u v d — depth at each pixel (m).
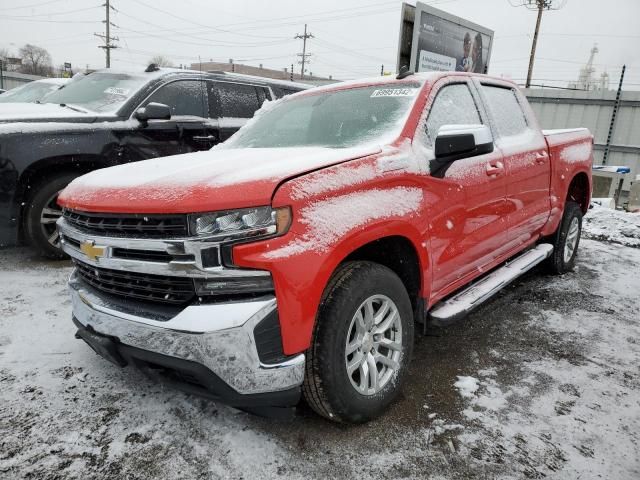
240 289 1.91
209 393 2.03
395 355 2.45
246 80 6.22
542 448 2.19
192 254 1.90
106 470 2.02
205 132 5.55
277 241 1.91
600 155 21.27
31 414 2.38
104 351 2.21
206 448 2.16
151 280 2.05
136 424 2.32
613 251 6.07
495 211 3.25
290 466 2.05
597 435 2.29
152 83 5.27
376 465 2.07
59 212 4.57
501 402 2.55
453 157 2.60
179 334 1.92
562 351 3.18
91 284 2.38
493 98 3.67
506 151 3.40
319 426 2.33
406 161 2.52
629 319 3.77
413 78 3.10
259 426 2.32
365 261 2.34
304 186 2.02
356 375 2.37
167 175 2.17
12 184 4.17
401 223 2.38
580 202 5.03
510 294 4.28
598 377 2.84
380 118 2.88
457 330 3.48
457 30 13.40
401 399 2.57
